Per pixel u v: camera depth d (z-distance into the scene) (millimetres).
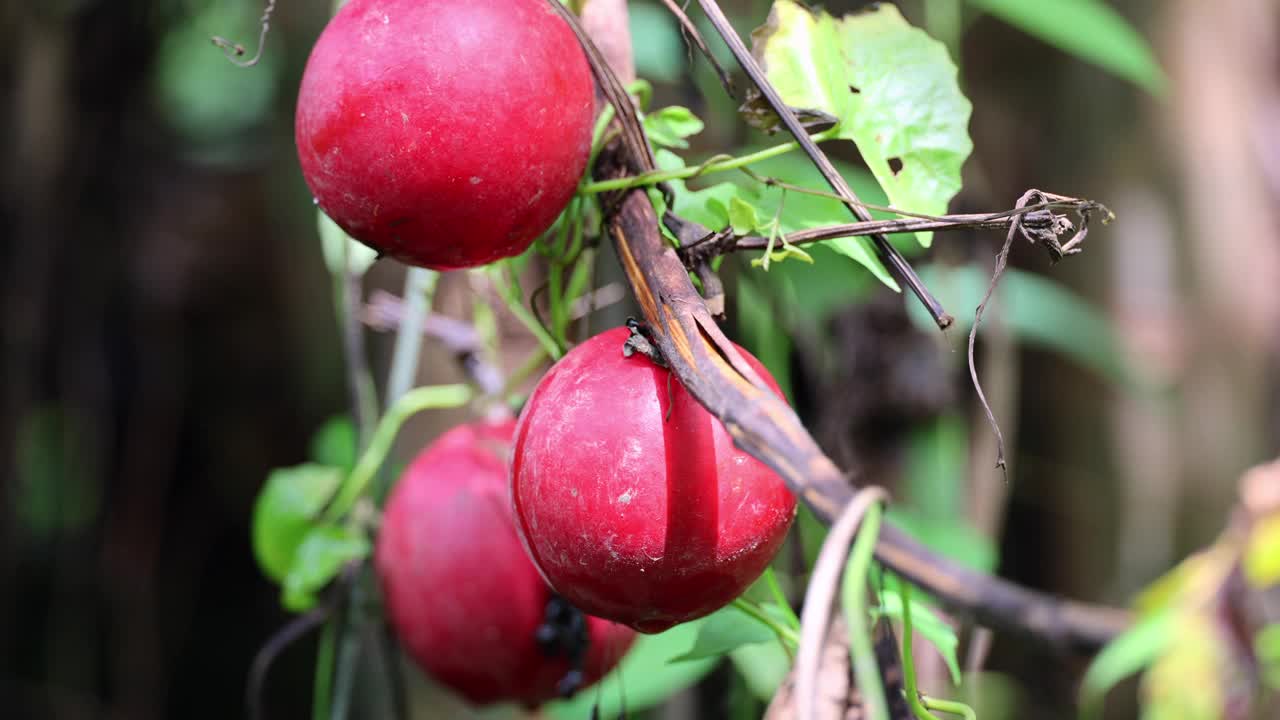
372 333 954
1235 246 1278
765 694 758
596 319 730
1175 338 1295
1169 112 1275
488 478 670
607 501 523
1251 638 869
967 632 822
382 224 541
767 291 730
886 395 870
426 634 669
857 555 458
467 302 829
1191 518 1315
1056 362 1349
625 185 551
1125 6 1282
